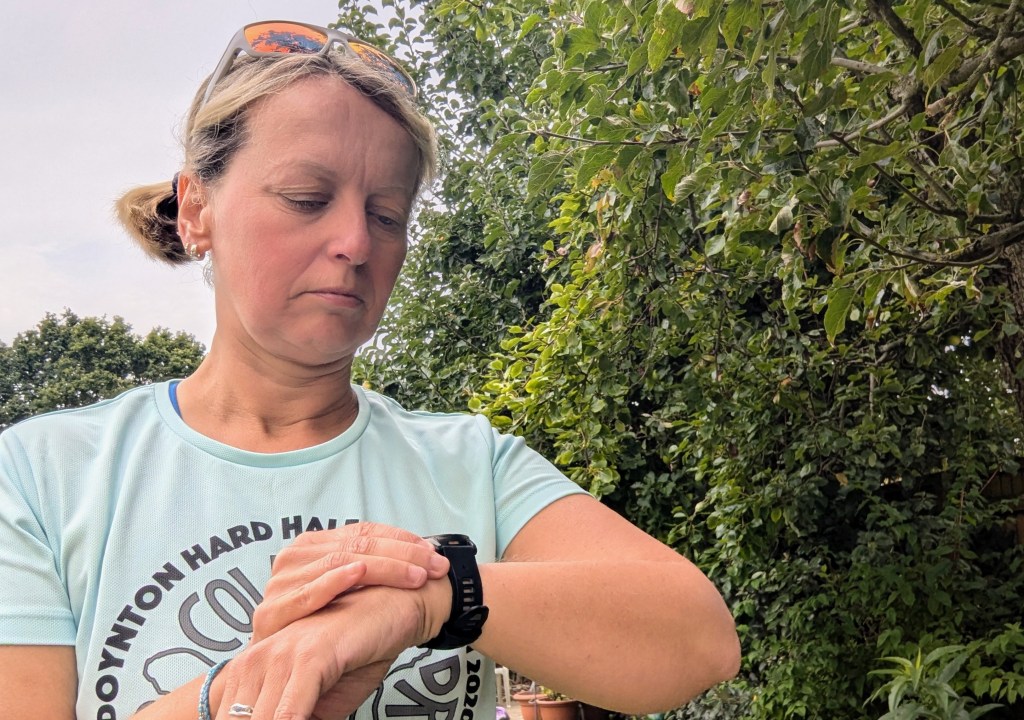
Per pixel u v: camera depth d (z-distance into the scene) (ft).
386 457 3.65
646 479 18.72
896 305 13.70
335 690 2.69
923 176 8.70
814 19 6.34
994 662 14.67
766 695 15.96
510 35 22.74
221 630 3.07
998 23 7.97
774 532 15.30
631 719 21.29
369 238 3.33
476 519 3.60
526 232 23.26
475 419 4.09
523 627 2.91
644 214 11.49
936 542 17.25
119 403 3.56
